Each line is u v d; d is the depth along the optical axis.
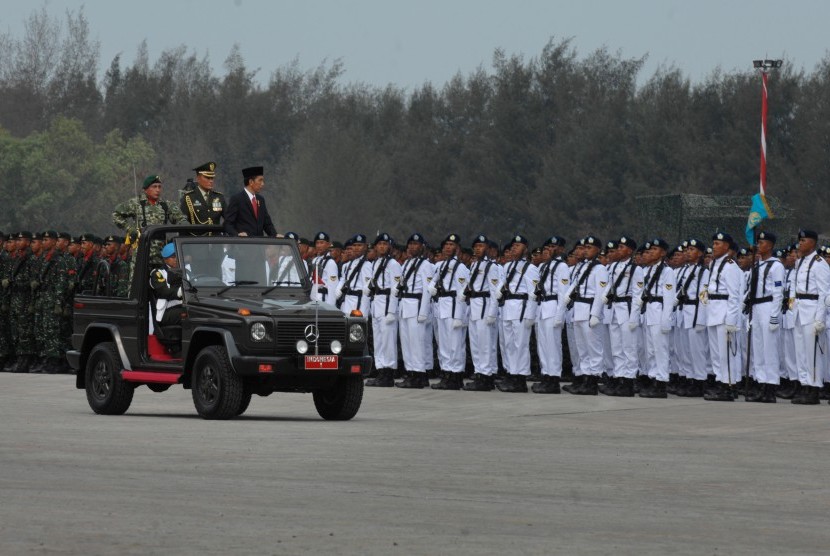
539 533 24.06
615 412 52.78
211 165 53.97
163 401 55.72
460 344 69.12
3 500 26.89
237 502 26.94
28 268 79.94
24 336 80.31
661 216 117.81
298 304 46.78
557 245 68.25
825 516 26.89
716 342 62.12
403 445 38.50
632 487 30.59
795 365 64.69
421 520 25.22
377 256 71.00
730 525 25.41
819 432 45.03
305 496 27.95
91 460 33.69
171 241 48.31
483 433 43.09
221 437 39.59
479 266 68.25
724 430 45.59
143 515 25.17
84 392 61.66
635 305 65.06
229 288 47.81
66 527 23.81
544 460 35.50
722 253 62.31
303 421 46.38
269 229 53.28
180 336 48.31
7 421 45.22
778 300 61.56
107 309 49.78
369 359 46.72
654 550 22.56
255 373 44.84
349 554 21.69
